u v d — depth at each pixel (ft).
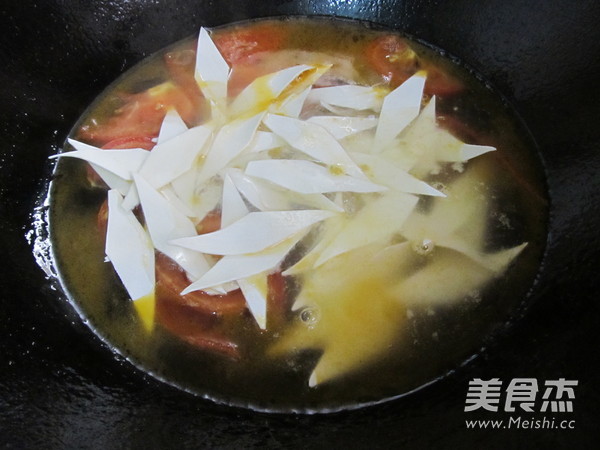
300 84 0.80
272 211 0.71
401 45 0.93
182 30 0.94
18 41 0.84
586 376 0.66
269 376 0.72
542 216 0.80
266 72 0.89
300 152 0.76
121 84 0.91
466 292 0.75
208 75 0.83
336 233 0.73
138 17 0.91
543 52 0.85
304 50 0.92
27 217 0.81
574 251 0.77
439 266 0.75
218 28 0.95
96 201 0.81
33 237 0.80
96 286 0.77
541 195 0.82
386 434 0.69
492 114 0.87
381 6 0.94
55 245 0.80
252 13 0.96
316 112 0.82
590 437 0.60
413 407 0.71
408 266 0.74
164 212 0.72
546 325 0.73
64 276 0.78
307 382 0.72
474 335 0.74
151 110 0.85
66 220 0.81
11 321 0.72
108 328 0.75
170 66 0.92
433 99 0.82
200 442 0.70
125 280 0.72
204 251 0.69
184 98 0.86
